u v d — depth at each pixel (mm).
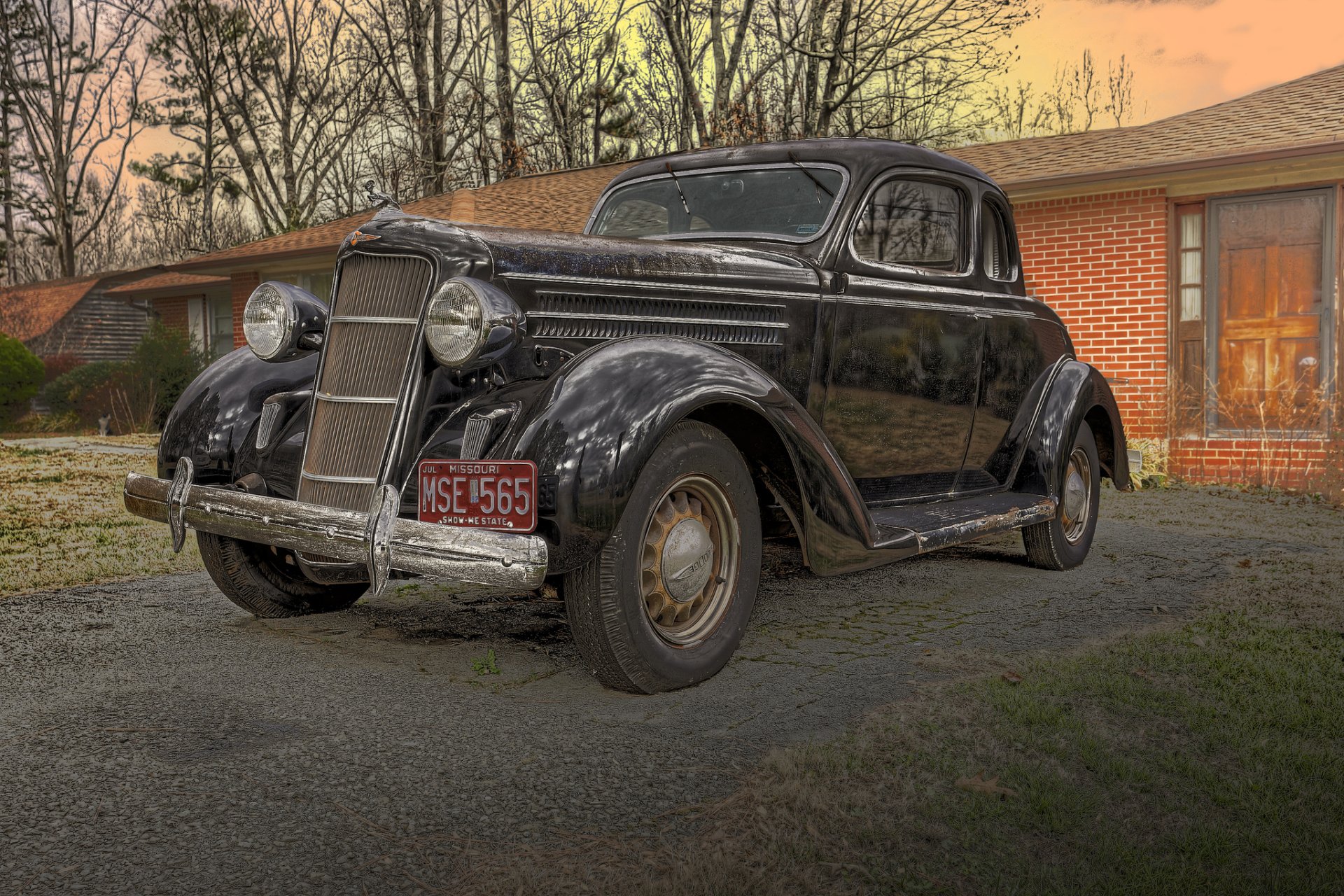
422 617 4234
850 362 4203
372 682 3312
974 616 4301
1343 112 9828
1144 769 2572
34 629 3979
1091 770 2598
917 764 2617
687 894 1965
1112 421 5523
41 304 28594
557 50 27766
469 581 2787
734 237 4426
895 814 2330
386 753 2691
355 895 1970
